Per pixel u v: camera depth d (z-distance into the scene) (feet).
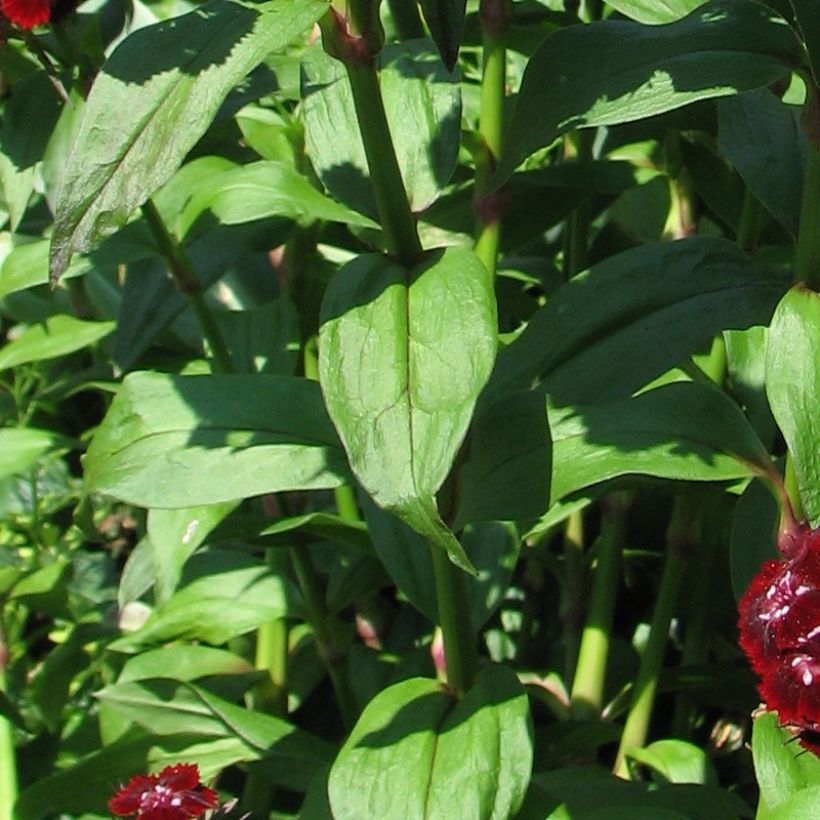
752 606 2.25
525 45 2.78
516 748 2.35
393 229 2.31
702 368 2.73
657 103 2.29
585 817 2.41
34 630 3.06
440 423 2.22
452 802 2.32
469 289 2.27
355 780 2.34
